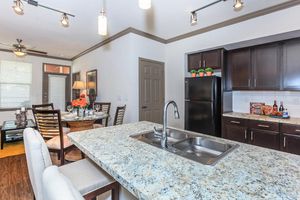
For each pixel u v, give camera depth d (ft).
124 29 12.45
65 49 18.02
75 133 5.24
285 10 8.54
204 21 10.76
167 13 9.85
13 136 12.24
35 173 3.30
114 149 3.81
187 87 11.87
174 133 5.60
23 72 19.03
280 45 9.02
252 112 11.05
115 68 13.99
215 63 11.28
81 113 10.41
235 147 3.99
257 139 9.16
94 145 4.09
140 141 4.41
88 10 9.62
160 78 14.34
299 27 8.16
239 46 11.20
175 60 13.88
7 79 18.08
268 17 9.08
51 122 7.79
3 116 17.76
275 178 2.55
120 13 9.93
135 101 12.57
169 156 3.40
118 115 10.46
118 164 3.03
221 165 2.98
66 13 9.99
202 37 11.99
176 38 13.70
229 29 10.61
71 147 8.06
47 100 20.67
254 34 9.58
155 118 13.96
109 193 4.73
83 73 19.36
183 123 13.33
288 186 2.33
